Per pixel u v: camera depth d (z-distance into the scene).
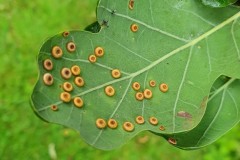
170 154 0.41
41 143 0.42
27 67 0.44
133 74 0.15
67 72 0.15
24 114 0.43
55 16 0.46
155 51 0.16
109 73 0.15
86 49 0.15
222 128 0.16
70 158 0.41
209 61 0.16
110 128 0.15
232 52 0.16
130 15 0.15
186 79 0.16
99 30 0.15
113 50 0.15
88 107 0.15
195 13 0.16
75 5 0.46
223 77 0.17
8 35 0.45
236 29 0.16
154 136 0.42
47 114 0.14
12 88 0.44
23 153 0.41
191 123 0.15
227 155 0.41
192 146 0.16
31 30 0.46
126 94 0.15
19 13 0.46
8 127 0.42
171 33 0.16
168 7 0.16
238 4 0.16
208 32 0.16
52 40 0.15
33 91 0.14
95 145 0.15
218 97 0.17
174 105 0.15
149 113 0.15
